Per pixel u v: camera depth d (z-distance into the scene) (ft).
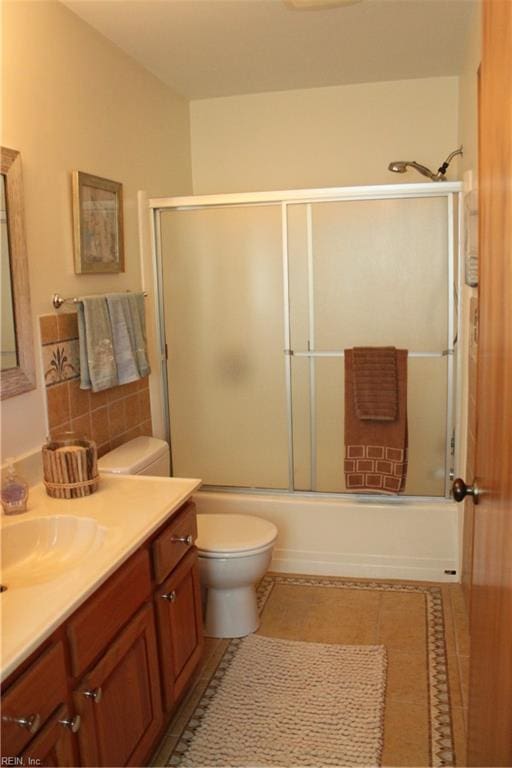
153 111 10.67
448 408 10.13
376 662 7.92
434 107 11.41
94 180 8.43
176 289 10.85
